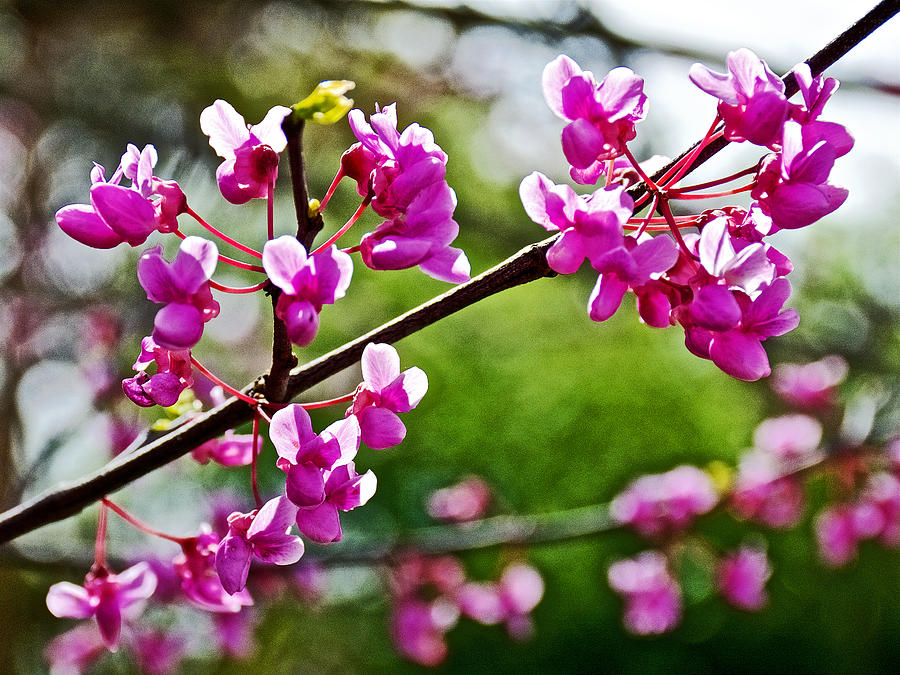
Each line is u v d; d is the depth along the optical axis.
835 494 5.02
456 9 5.45
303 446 1.49
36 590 7.25
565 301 12.17
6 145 7.77
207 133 1.63
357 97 7.98
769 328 1.62
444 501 5.09
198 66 7.56
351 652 9.78
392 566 4.59
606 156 1.66
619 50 5.37
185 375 1.65
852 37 1.79
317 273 1.42
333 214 7.84
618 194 1.52
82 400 5.46
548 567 9.47
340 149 7.93
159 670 4.56
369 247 1.53
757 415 10.77
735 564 4.93
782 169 1.60
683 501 4.80
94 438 4.71
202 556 2.10
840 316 12.13
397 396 1.61
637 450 10.67
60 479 6.02
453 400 11.09
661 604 4.78
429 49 7.40
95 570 2.24
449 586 4.70
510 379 11.25
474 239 7.73
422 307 1.73
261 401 1.69
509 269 1.69
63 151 7.87
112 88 7.61
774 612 9.80
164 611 4.65
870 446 4.68
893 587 9.39
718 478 4.94
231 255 8.08
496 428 10.89
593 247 1.51
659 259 1.50
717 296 1.55
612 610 9.57
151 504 7.34
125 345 5.95
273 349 1.61
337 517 1.52
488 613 4.69
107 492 1.97
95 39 7.29
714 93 1.62
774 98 1.55
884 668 9.92
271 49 7.44
